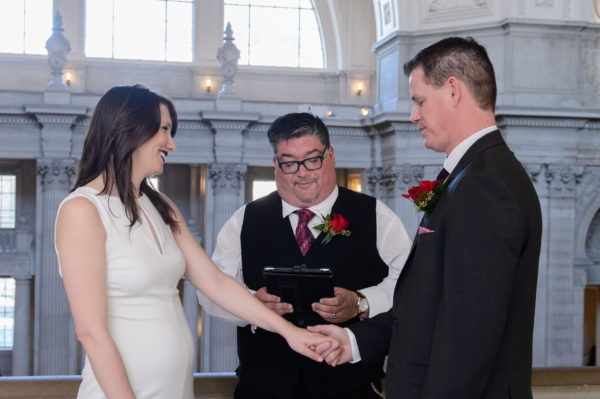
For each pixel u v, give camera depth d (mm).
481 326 1470
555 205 14898
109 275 1798
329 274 2199
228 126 15930
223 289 2170
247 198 20406
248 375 2438
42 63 18969
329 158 2574
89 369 1851
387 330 2137
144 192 2082
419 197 1746
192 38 20156
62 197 15578
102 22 19656
